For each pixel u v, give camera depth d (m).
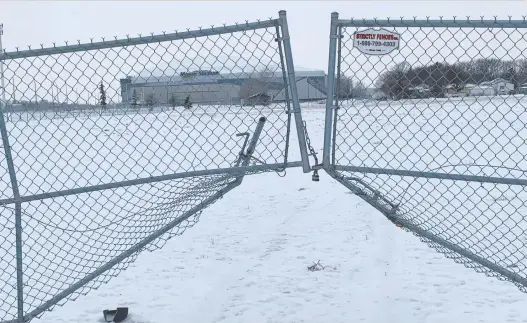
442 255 7.57
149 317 5.86
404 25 4.38
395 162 13.92
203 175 4.85
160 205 5.44
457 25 4.27
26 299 6.28
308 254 7.89
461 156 15.18
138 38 4.61
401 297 6.18
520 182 4.34
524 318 5.54
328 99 4.65
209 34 4.55
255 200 11.84
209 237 8.95
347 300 6.17
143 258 7.89
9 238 8.77
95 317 5.90
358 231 8.95
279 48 4.57
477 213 9.18
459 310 5.79
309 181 13.84
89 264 6.92
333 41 4.54
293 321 5.68
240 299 6.31
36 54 4.69
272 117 8.47
